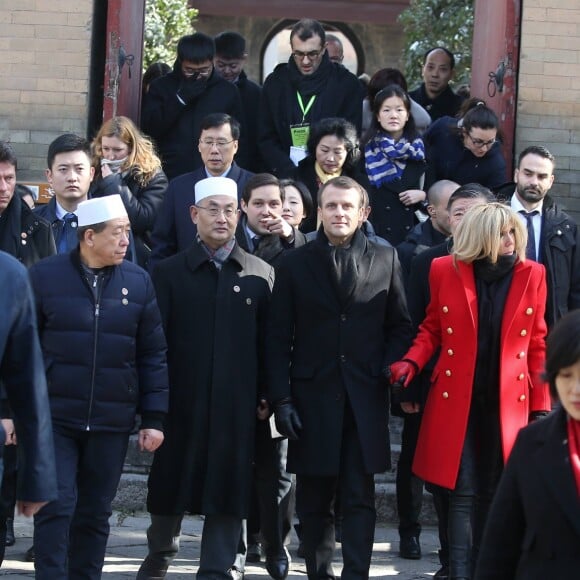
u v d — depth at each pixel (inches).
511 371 402.6
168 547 422.0
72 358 383.9
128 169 540.7
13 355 292.5
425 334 418.9
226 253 420.5
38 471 293.1
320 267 414.0
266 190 472.4
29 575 448.1
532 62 653.9
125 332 389.1
